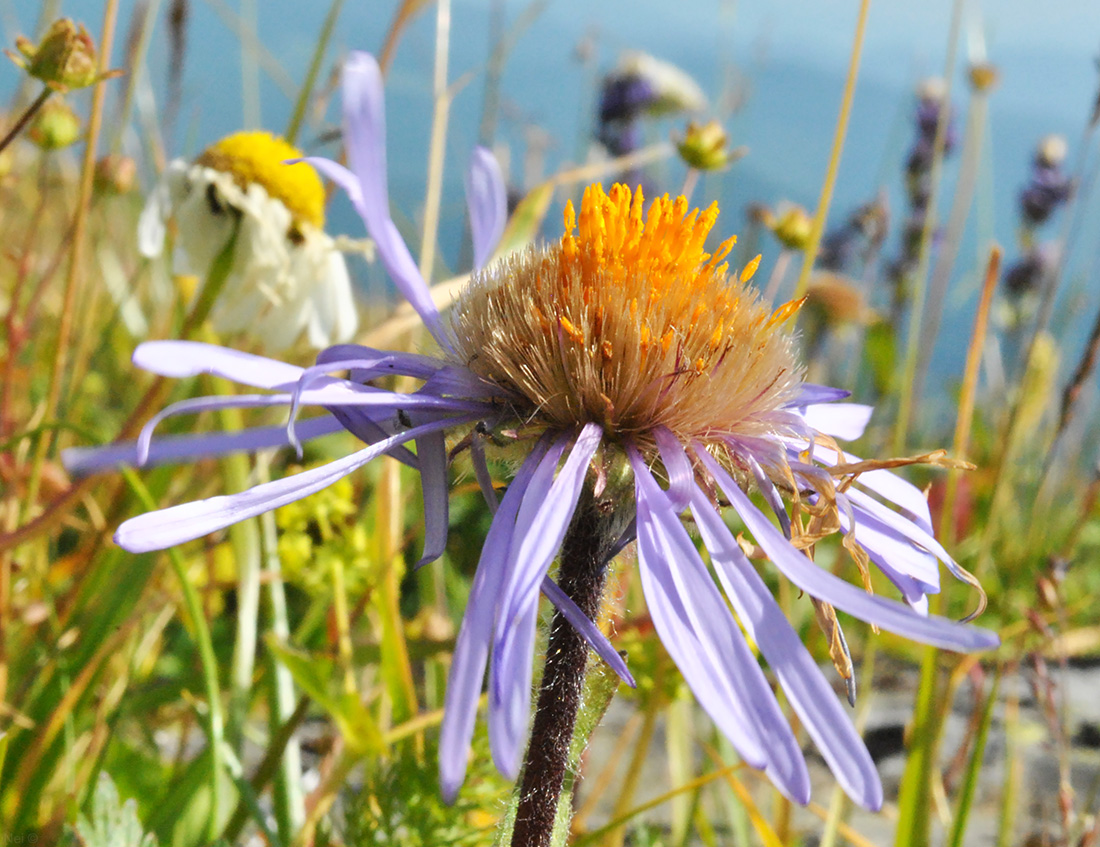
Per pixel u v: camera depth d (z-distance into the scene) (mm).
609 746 169
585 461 95
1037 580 139
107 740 126
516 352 99
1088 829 130
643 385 98
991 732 180
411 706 128
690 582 90
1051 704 136
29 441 139
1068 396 149
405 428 98
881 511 102
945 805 136
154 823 120
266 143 139
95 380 193
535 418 98
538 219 157
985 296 129
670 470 95
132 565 129
